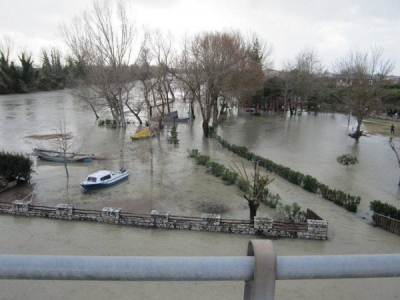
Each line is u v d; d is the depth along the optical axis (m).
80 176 23.44
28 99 75.75
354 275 1.85
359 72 41.94
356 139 38.50
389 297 10.09
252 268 1.82
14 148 31.67
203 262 1.83
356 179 24.14
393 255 1.90
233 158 29.39
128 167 25.80
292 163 28.28
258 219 14.52
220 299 9.87
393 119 56.25
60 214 15.78
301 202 19.11
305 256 1.88
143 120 50.28
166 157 29.16
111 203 18.53
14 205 16.06
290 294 10.10
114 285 10.41
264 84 63.66
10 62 91.50
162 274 1.81
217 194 20.03
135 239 14.04
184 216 15.62
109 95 46.06
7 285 10.30
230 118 55.88
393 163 28.83
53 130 41.12
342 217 17.02
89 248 13.24
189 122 50.34
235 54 40.00
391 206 16.00
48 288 10.23
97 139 36.53
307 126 48.78
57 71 98.62
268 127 47.34
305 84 63.56
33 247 13.24
